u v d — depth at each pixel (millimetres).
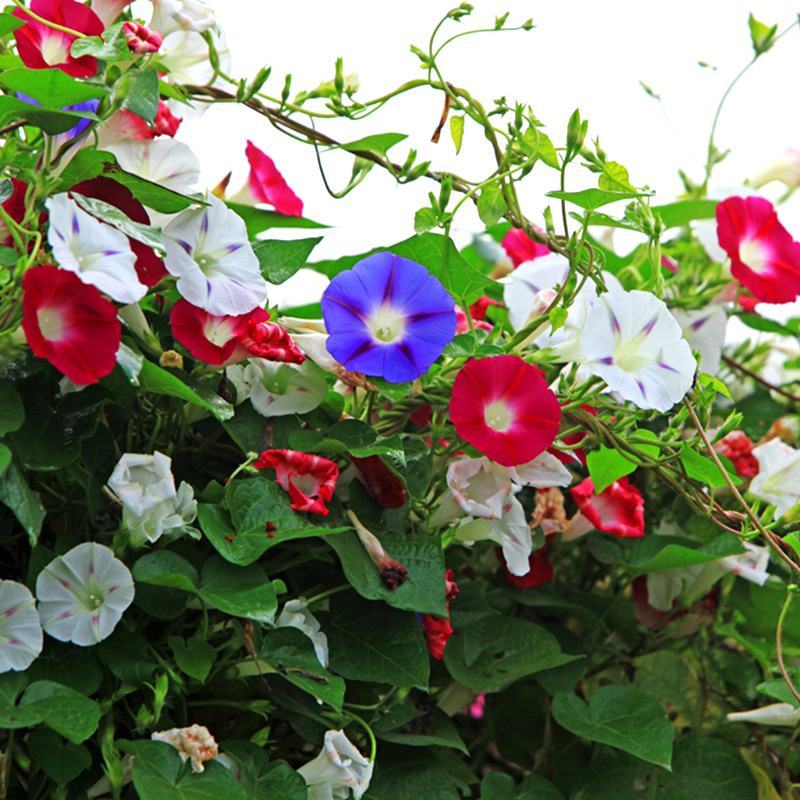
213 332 713
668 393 742
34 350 615
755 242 866
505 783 805
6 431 633
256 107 786
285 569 769
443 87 776
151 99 681
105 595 662
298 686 707
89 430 673
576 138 737
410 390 740
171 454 736
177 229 699
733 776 858
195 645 691
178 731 664
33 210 664
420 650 737
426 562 733
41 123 650
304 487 718
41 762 656
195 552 714
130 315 703
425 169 786
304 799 690
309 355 751
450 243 779
